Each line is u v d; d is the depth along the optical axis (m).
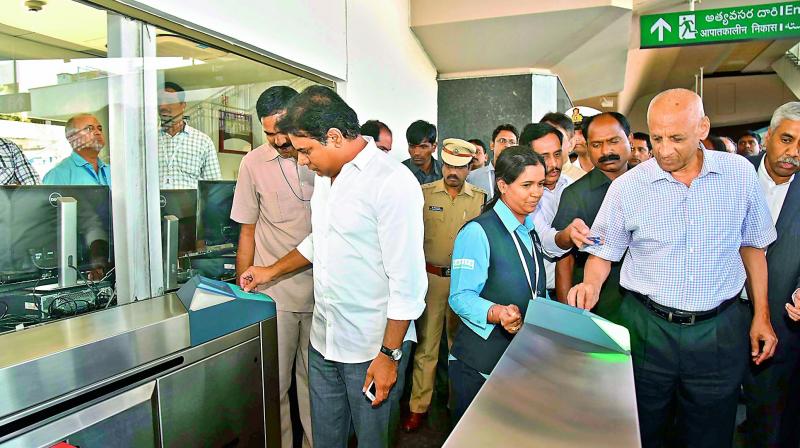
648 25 4.31
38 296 1.52
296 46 2.38
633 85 8.47
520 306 1.52
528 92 4.48
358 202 1.34
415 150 2.98
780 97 12.55
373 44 3.21
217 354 1.27
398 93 3.65
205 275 2.12
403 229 1.31
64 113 2.10
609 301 1.91
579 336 1.02
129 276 1.77
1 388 0.83
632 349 1.60
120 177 1.75
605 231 1.64
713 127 13.91
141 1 1.63
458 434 0.65
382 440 1.45
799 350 1.83
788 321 1.81
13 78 2.30
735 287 1.50
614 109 9.82
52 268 1.54
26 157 2.27
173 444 1.16
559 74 4.86
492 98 4.54
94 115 1.92
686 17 4.23
